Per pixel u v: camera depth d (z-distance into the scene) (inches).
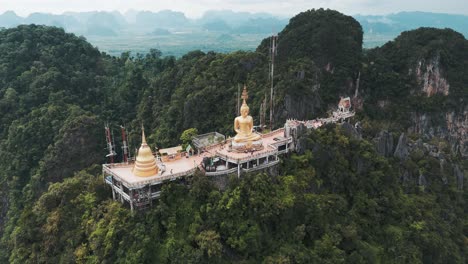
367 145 3021.7
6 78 5600.4
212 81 5009.8
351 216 2689.5
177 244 2113.7
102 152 4544.8
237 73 4992.6
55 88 5487.2
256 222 2278.5
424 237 2790.4
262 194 2310.5
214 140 2984.7
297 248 2315.5
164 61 7751.0
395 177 3083.2
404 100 5201.8
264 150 2564.0
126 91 6299.2
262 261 2230.6
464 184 3737.7
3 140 4717.0
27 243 2509.8
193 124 4623.5
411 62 5364.2
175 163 2504.9
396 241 2706.7
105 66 7116.1
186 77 5600.4
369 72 5226.4
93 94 5954.7
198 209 2252.7
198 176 2267.5
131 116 5871.1
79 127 4471.0
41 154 4456.2
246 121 2559.1
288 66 4744.1
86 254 2203.5
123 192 2260.1
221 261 2124.8
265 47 5649.6
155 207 2220.7
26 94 5265.8
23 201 3973.9
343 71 4931.1
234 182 2332.7
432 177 3395.7
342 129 3021.7
